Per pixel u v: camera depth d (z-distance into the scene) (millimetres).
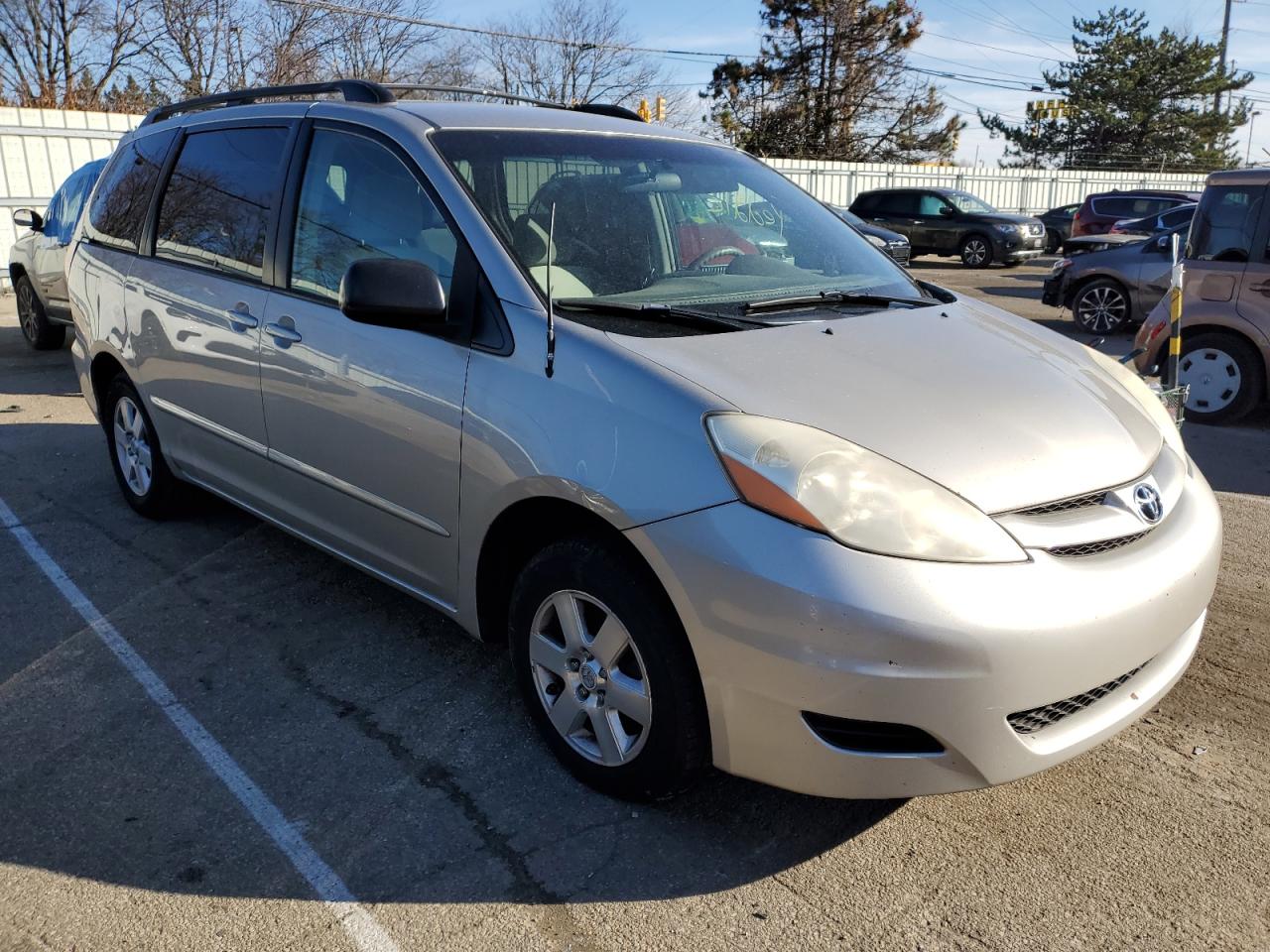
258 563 4426
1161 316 7062
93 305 4812
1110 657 2354
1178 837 2656
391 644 3699
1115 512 2496
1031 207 32594
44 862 2549
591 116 3832
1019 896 2439
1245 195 7164
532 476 2633
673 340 2709
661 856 2576
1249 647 3717
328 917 2369
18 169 13930
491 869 2529
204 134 4281
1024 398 2721
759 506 2277
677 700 2479
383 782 2877
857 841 2639
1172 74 51125
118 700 3318
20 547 4617
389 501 3191
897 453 2379
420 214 3145
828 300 3273
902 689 2180
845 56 41500
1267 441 7043
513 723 3178
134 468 4918
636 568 2516
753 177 3926
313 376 3363
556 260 3010
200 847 2607
